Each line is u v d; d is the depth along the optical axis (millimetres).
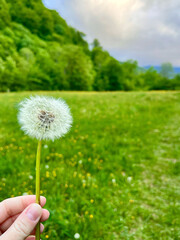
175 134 7336
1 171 3701
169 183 4152
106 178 3955
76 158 4555
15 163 4027
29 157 4355
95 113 9938
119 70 77375
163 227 2986
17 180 3471
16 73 53969
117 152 5281
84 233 2619
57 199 3125
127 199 3479
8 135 5793
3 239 1297
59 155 4594
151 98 17688
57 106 1290
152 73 87688
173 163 4914
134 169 4527
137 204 3441
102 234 2688
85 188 3557
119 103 14242
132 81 83312
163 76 83875
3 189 3129
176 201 3570
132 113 10617
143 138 6625
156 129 7906
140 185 4020
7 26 71062
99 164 4453
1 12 70688
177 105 14570
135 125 8070
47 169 3910
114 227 2855
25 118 1223
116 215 3057
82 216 2885
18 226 1305
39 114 1212
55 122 1230
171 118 10008
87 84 70312
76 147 5172
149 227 2971
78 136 6066
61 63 66500
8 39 60875
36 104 1262
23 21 86750
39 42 78125
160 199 3621
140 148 5805
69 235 2531
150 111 11516
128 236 2752
